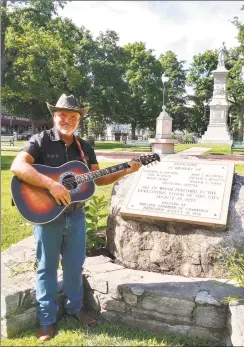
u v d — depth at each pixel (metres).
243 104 39.03
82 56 34.47
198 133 50.06
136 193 3.97
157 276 3.50
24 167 2.83
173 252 3.67
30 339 3.03
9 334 3.05
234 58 34.72
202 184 3.82
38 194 2.93
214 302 3.02
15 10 22.81
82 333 3.12
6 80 24.12
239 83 33.41
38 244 3.01
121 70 36.53
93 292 3.46
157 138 17.86
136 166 3.35
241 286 3.22
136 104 41.88
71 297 3.28
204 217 3.57
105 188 7.82
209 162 3.99
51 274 3.07
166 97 42.62
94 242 4.29
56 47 24.53
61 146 3.07
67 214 3.03
